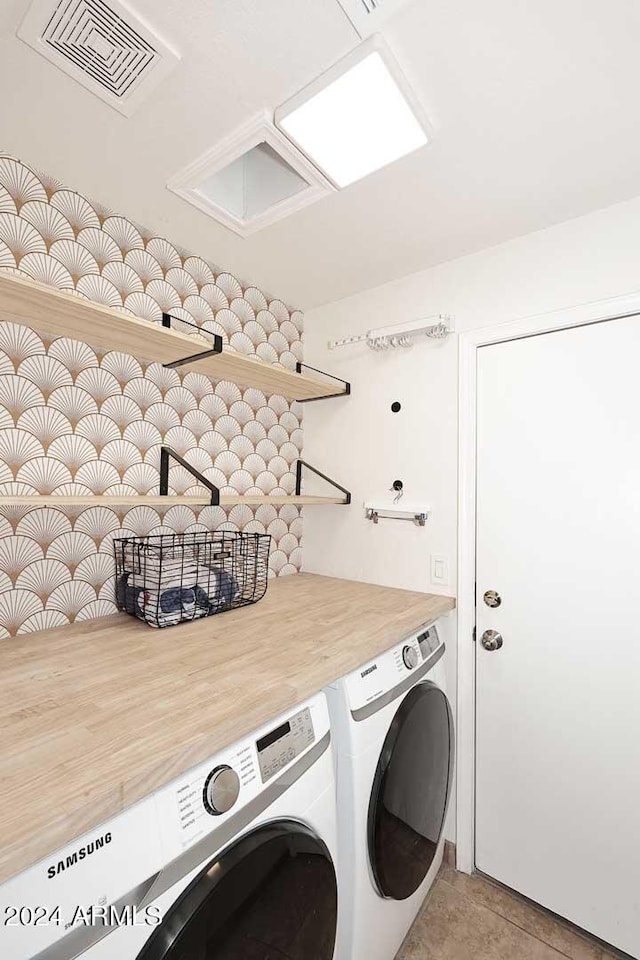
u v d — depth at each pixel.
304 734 0.96
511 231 1.56
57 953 0.55
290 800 0.88
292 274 1.89
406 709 1.26
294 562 2.21
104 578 1.46
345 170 1.25
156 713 0.82
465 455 1.68
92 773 0.64
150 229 1.58
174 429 1.68
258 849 0.77
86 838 0.60
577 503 1.45
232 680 0.97
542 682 1.49
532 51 0.91
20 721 0.79
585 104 1.03
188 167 1.27
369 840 1.12
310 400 2.23
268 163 1.45
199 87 1.00
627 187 1.33
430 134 1.12
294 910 0.84
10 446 1.25
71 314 1.18
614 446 1.39
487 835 1.59
